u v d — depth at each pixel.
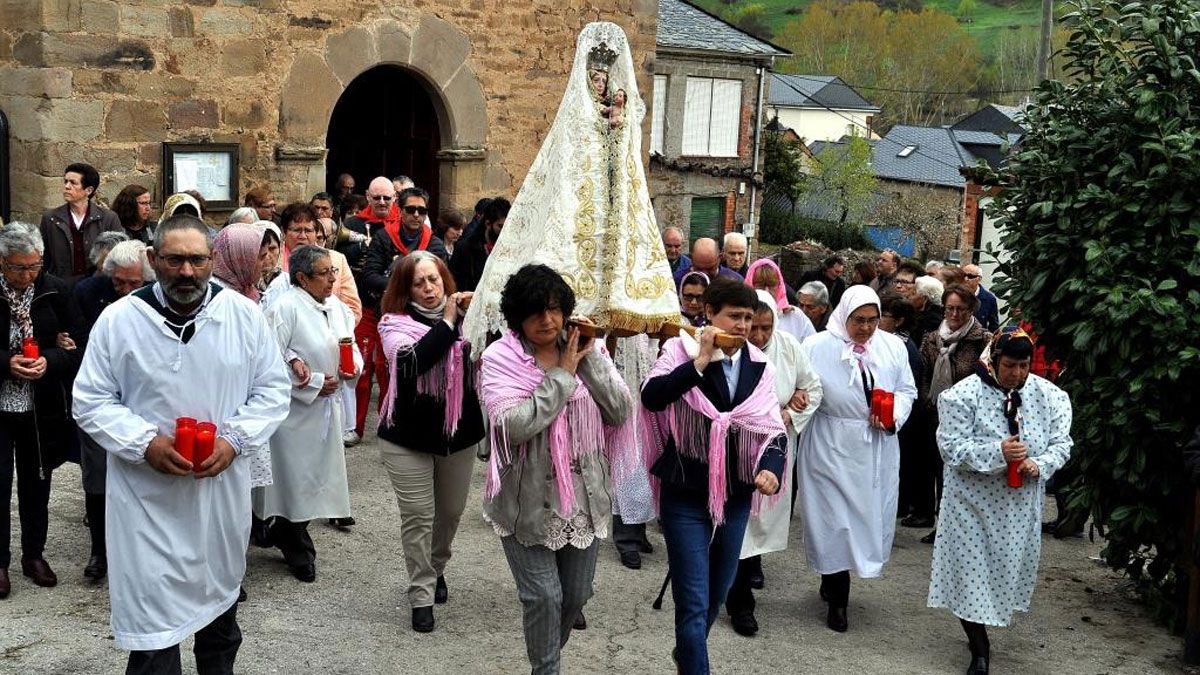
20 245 5.87
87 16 10.49
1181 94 7.00
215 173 11.41
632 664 6.03
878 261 11.80
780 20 79.25
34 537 6.30
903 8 77.31
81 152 10.58
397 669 5.77
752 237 29.72
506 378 4.87
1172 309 6.54
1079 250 7.07
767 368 5.51
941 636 6.84
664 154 27.67
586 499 5.01
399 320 6.04
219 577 4.77
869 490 6.71
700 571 5.32
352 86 14.95
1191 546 6.66
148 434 4.44
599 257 6.30
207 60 11.26
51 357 6.03
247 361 4.75
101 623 5.95
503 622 6.42
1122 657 6.69
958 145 43.94
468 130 13.42
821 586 7.20
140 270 6.53
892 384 6.93
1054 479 8.52
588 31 6.36
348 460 9.19
